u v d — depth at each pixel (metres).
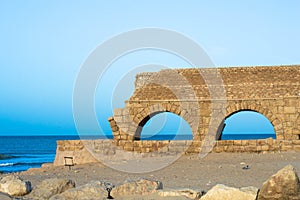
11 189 14.67
